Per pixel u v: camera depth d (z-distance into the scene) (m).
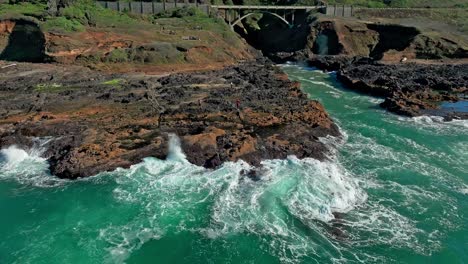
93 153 39.81
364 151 45.72
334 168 40.50
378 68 88.00
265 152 41.62
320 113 52.62
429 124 55.56
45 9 90.81
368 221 32.69
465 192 37.31
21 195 35.75
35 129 44.81
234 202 34.53
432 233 31.47
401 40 110.75
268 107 53.44
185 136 43.00
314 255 28.73
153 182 37.53
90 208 33.84
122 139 42.94
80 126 46.03
